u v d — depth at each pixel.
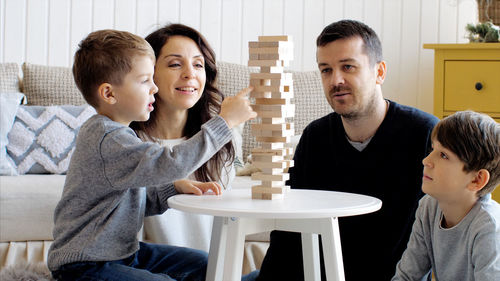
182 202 1.35
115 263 1.43
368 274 1.72
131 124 1.87
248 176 2.54
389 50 3.28
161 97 1.84
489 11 2.97
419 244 1.52
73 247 1.39
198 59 1.86
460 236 1.40
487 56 2.71
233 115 1.38
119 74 1.43
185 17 3.12
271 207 1.27
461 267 1.41
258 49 1.39
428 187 1.41
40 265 1.55
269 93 1.43
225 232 1.48
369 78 1.64
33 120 2.47
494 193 2.65
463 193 1.38
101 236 1.40
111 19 3.05
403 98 3.28
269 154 1.40
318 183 1.81
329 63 1.63
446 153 1.38
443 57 2.79
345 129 1.75
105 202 1.42
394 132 1.71
